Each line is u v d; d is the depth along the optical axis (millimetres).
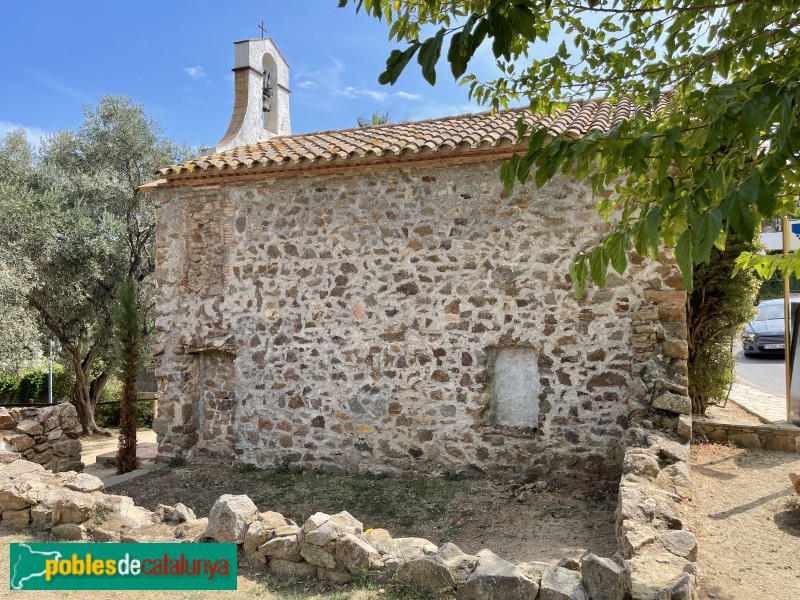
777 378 14211
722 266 8906
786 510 5422
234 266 9094
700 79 3680
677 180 3059
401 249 8211
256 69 11781
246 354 9016
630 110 8133
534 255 7621
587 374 7375
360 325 8398
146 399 17141
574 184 7469
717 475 6535
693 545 4023
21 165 14195
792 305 8328
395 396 8203
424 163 8008
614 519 6148
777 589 3986
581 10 3918
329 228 8570
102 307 14484
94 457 12055
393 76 2375
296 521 6738
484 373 7797
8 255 11930
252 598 4164
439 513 6691
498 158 7664
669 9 3391
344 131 10508
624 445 7184
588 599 3363
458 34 2287
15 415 9188
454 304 7953
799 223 7605
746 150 2725
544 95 4379
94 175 14859
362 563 4230
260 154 9289
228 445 9156
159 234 9500
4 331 11758
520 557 5309
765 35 3014
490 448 7734
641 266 7223
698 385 9148
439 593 3881
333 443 8492
